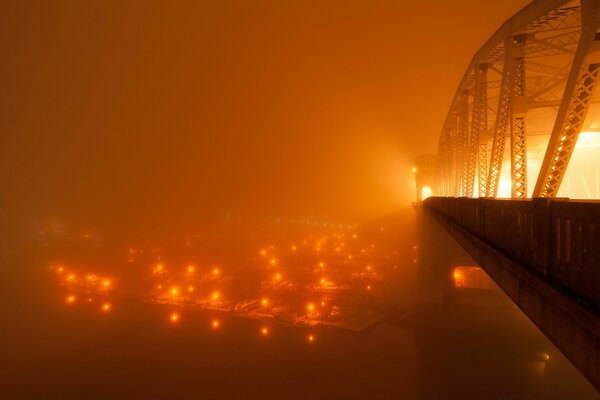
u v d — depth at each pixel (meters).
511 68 9.71
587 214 3.25
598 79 5.68
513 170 9.09
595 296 3.12
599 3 5.31
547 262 4.02
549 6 8.10
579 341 3.10
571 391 20.12
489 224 6.75
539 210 4.26
